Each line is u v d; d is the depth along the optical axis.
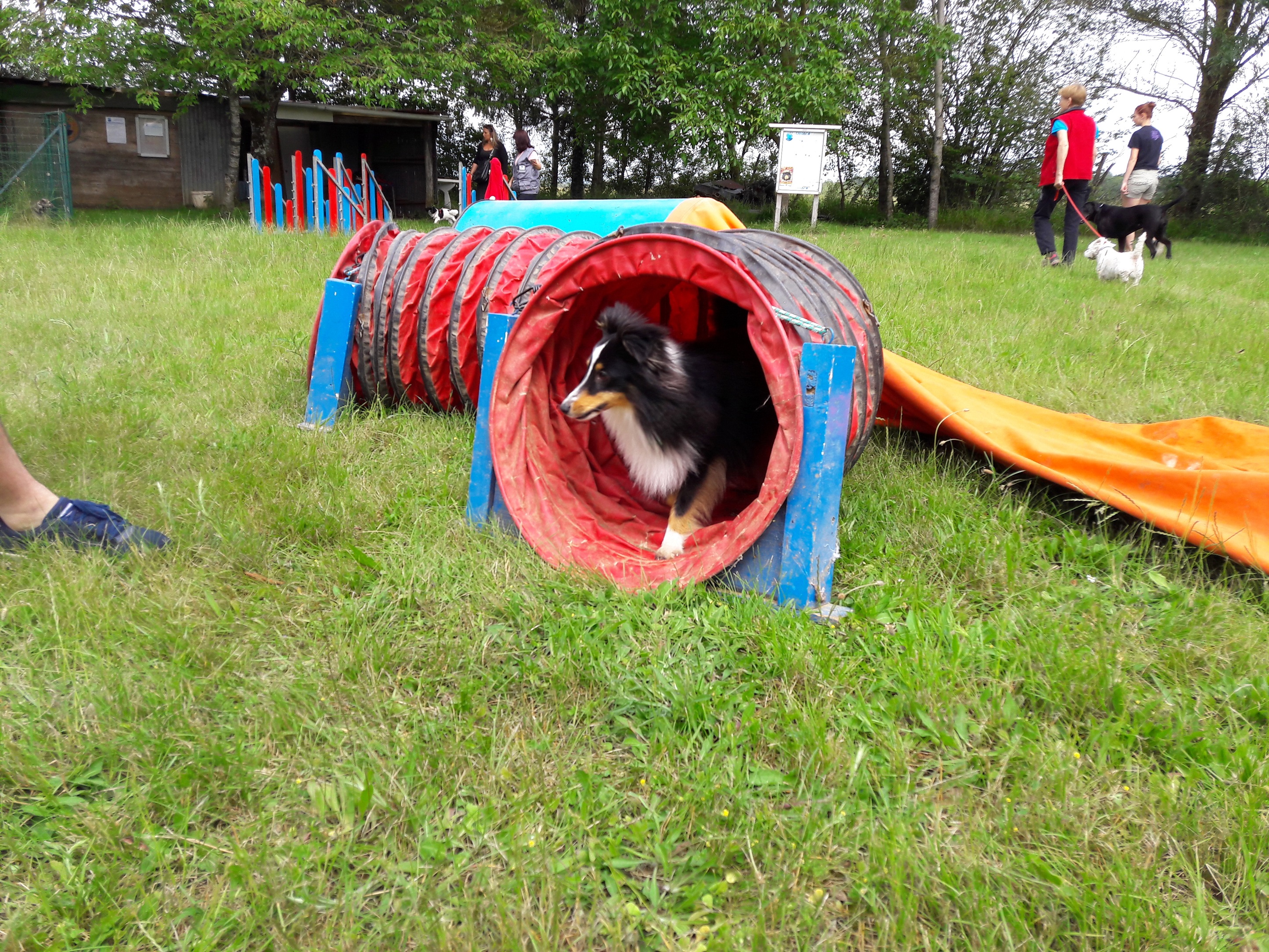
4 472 2.98
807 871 1.89
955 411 4.14
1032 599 3.03
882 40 23.42
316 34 16.56
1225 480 3.33
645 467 3.46
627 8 20.55
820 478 2.88
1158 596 3.10
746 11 20.17
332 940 1.72
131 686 2.38
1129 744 2.30
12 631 2.60
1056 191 10.63
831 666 2.55
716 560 2.89
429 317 4.48
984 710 2.40
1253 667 2.64
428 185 24.25
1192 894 1.89
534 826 1.99
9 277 8.15
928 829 2.04
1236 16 22.89
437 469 3.99
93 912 1.79
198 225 13.25
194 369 5.35
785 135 16.80
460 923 1.75
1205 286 10.36
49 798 2.02
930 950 1.71
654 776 2.14
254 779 2.12
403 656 2.61
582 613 2.79
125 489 3.60
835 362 2.82
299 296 7.82
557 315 3.22
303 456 4.00
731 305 4.14
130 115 21.47
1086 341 6.47
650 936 1.75
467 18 19.30
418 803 2.05
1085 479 3.64
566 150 29.14
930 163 26.75
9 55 16.23
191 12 16.77
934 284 9.07
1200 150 24.03
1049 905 1.82
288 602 2.90
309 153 24.16
